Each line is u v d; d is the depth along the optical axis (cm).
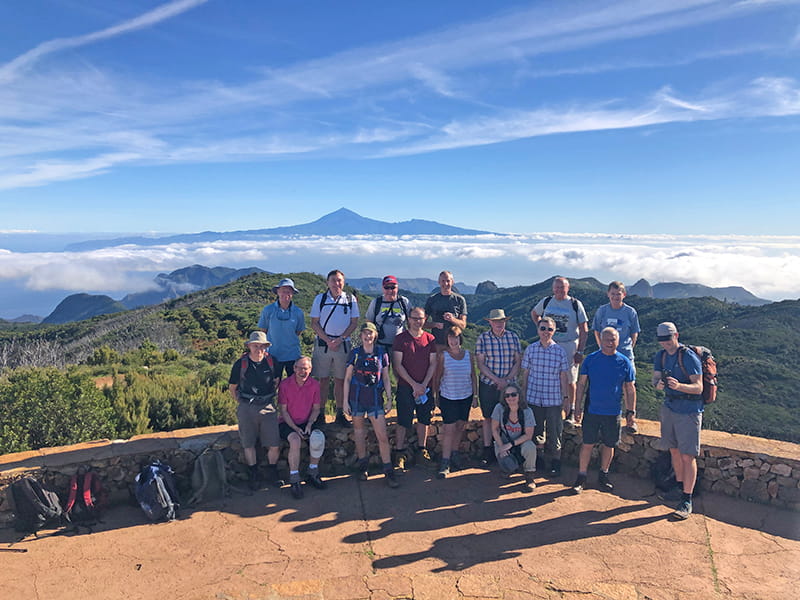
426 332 573
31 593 352
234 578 372
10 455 489
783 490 490
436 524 457
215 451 523
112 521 461
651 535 439
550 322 548
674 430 486
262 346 520
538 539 431
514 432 538
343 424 599
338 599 347
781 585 369
